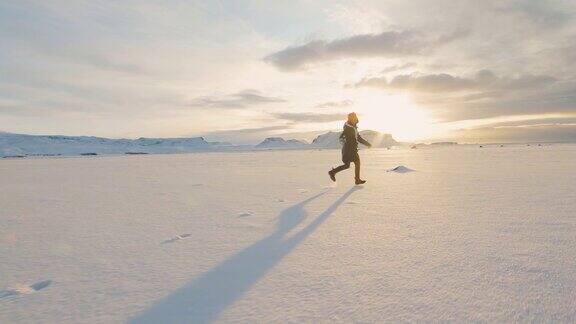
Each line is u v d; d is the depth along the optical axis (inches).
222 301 98.1
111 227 200.2
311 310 91.1
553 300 93.4
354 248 144.9
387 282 108.2
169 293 105.0
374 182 406.6
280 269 122.7
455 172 529.0
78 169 957.8
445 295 98.0
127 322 87.9
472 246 142.9
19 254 150.2
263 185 408.8
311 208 242.7
